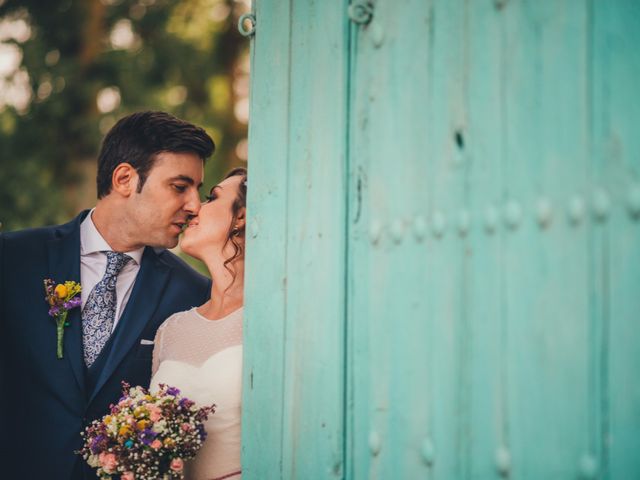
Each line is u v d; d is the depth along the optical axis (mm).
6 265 2701
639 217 1107
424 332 1511
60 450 2521
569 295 1204
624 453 1113
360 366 1704
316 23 1878
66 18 7973
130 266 2850
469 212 1407
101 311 2723
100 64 7980
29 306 2645
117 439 2125
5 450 2555
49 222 7875
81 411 2566
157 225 2732
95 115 7957
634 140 1119
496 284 1338
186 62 8406
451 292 1444
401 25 1611
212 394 2301
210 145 2814
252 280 2121
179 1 8391
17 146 7953
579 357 1183
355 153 1749
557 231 1229
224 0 8852
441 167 1483
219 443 2287
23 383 2592
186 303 2848
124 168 2721
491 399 1337
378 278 1658
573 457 1186
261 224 2088
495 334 1335
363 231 1714
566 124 1222
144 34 8328
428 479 1479
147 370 2689
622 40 1143
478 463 1358
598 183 1169
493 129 1360
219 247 2488
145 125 2732
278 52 2041
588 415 1165
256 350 2080
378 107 1679
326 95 1830
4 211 7824
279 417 1958
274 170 2037
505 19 1343
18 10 7969
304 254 1890
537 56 1278
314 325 1836
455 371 1425
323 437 1780
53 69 7828
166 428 2096
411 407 1537
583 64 1198
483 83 1386
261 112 2107
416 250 1543
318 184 1849
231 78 8898
